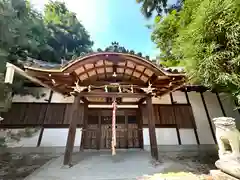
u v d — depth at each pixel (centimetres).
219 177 306
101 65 485
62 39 1647
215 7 324
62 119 750
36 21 943
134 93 523
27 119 726
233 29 306
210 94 875
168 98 851
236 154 301
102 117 733
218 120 337
